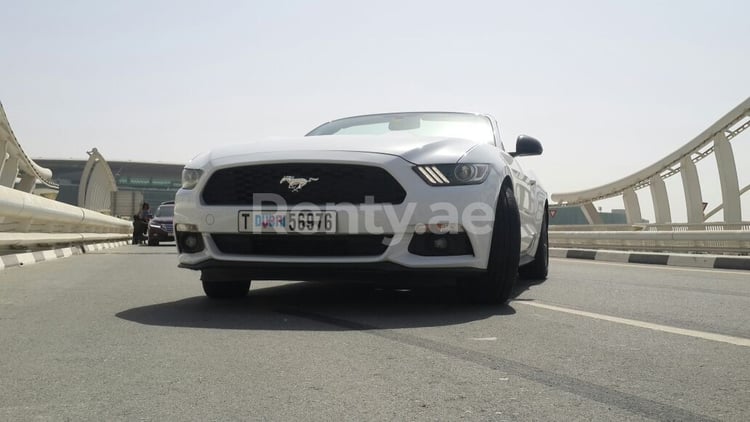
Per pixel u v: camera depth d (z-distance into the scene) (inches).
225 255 155.0
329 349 112.3
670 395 84.4
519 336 123.6
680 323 138.9
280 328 132.4
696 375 94.4
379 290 200.4
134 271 287.4
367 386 89.0
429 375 94.7
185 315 149.9
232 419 75.5
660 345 115.2
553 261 386.6
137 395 85.3
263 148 158.9
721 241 458.3
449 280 152.9
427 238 149.6
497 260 159.6
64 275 263.1
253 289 205.8
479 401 82.0
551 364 101.2
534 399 82.7
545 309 158.6
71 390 87.5
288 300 176.6
